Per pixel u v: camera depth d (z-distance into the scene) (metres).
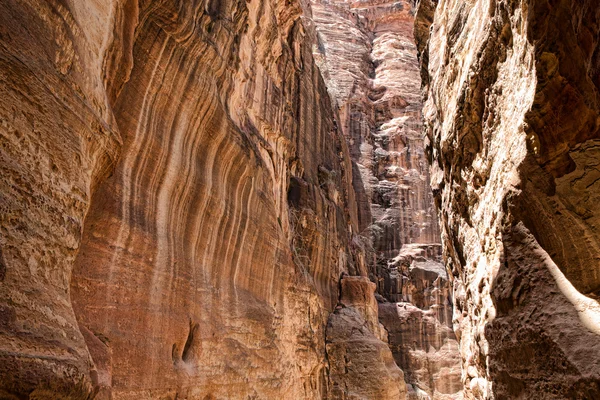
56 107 4.19
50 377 3.34
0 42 3.60
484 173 6.81
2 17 3.69
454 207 8.84
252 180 11.86
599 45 4.47
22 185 3.61
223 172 10.59
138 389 6.68
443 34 9.53
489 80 6.49
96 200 6.58
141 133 7.74
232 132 10.81
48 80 4.11
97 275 6.37
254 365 10.68
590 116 4.57
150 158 7.95
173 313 7.96
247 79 13.10
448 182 9.26
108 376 5.20
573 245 4.75
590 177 4.69
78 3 5.03
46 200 3.88
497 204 6.03
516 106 5.40
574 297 4.58
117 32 6.43
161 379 7.24
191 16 8.96
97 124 4.98
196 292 8.82
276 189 15.41
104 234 6.62
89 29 5.21
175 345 7.96
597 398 3.84
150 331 7.21
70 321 3.93
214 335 9.20
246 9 12.45
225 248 10.34
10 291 3.28
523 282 5.17
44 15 4.27
